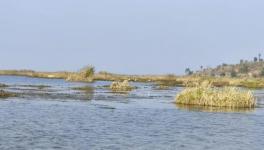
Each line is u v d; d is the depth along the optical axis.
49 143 31.72
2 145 30.48
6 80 142.12
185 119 47.06
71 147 30.67
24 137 33.56
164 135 36.47
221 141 34.78
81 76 140.62
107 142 32.75
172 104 64.00
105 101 66.38
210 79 159.12
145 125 41.69
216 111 55.94
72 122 42.28
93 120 44.19
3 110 49.91
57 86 105.19
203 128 41.09
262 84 148.38
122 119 45.53
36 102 60.72
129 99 71.56
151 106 60.22
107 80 171.12
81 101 64.94
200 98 64.00
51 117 45.50
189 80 153.25
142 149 30.77
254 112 55.91
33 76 195.12
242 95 63.03
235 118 49.19
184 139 35.03
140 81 167.25
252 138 36.47
